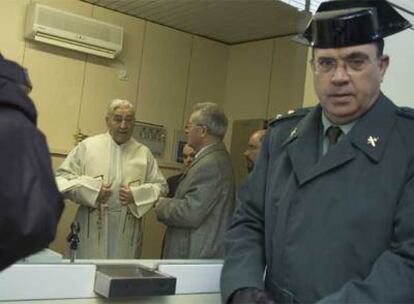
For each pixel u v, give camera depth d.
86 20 1.54
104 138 1.48
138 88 1.64
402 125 1.01
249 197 1.17
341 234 0.94
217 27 1.78
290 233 1.00
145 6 1.63
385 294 0.85
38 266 1.13
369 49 0.95
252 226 1.14
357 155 0.98
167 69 1.71
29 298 1.11
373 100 1.01
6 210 0.59
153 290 1.21
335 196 0.96
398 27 1.01
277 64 1.81
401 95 1.65
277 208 1.05
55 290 1.15
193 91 1.78
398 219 0.93
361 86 0.96
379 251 0.93
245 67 1.87
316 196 0.98
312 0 1.64
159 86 1.69
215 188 1.51
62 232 1.35
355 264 0.93
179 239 1.51
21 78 0.68
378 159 0.96
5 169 0.60
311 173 1.00
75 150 1.44
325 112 1.04
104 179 1.43
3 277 1.08
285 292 1.00
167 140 1.66
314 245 0.96
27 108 0.66
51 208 0.64
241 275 1.04
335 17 0.95
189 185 1.53
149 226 1.52
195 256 1.48
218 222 1.51
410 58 1.67
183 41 1.75
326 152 1.01
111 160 1.47
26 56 1.43
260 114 1.82
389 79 1.61
